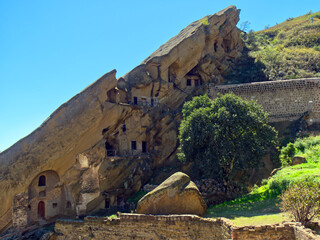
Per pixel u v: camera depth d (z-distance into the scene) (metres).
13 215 22.78
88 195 25.20
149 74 32.38
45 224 24.12
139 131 29.45
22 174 23.28
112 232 15.86
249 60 42.94
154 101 32.03
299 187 11.14
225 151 20.11
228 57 41.53
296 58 44.38
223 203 19.91
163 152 30.09
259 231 10.27
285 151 25.73
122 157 27.11
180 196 15.54
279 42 56.34
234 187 22.97
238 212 15.66
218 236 12.26
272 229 10.14
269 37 62.62
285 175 19.83
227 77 39.78
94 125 26.19
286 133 29.25
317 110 29.66
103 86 26.97
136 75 31.45
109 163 26.36
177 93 33.59
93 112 26.14
